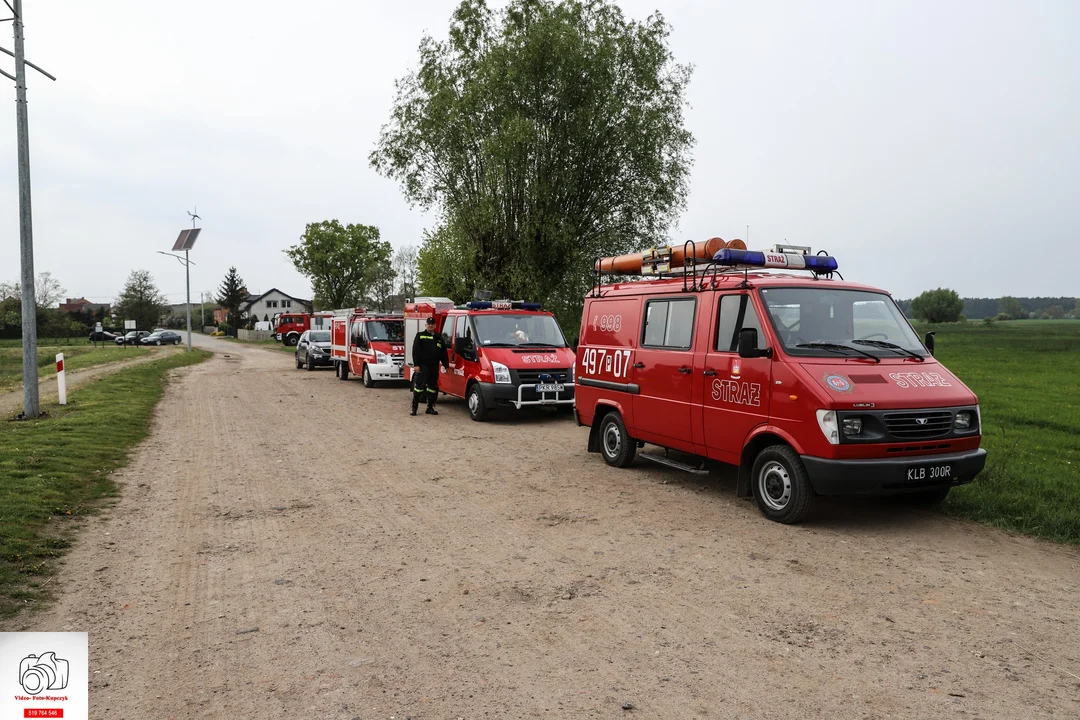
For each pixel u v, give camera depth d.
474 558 5.72
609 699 3.51
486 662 3.92
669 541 6.11
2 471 8.30
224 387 21.50
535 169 23.53
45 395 17.78
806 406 6.20
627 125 23.50
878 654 3.97
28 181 13.40
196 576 5.35
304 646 4.14
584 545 6.03
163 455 10.30
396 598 4.88
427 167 26.31
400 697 3.55
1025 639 4.14
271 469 9.33
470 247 24.84
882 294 7.47
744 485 7.04
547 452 10.49
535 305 15.35
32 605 4.77
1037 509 6.58
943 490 6.88
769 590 4.95
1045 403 15.22
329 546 6.08
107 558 5.77
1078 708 3.39
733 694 3.55
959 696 3.51
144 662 3.96
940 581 5.09
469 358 14.21
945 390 6.42
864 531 6.32
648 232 25.33
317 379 24.69
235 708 3.46
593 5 24.31
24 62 13.22
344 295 71.19
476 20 25.41
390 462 9.78
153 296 93.88
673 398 7.96
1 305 80.06
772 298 6.92
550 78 23.11
